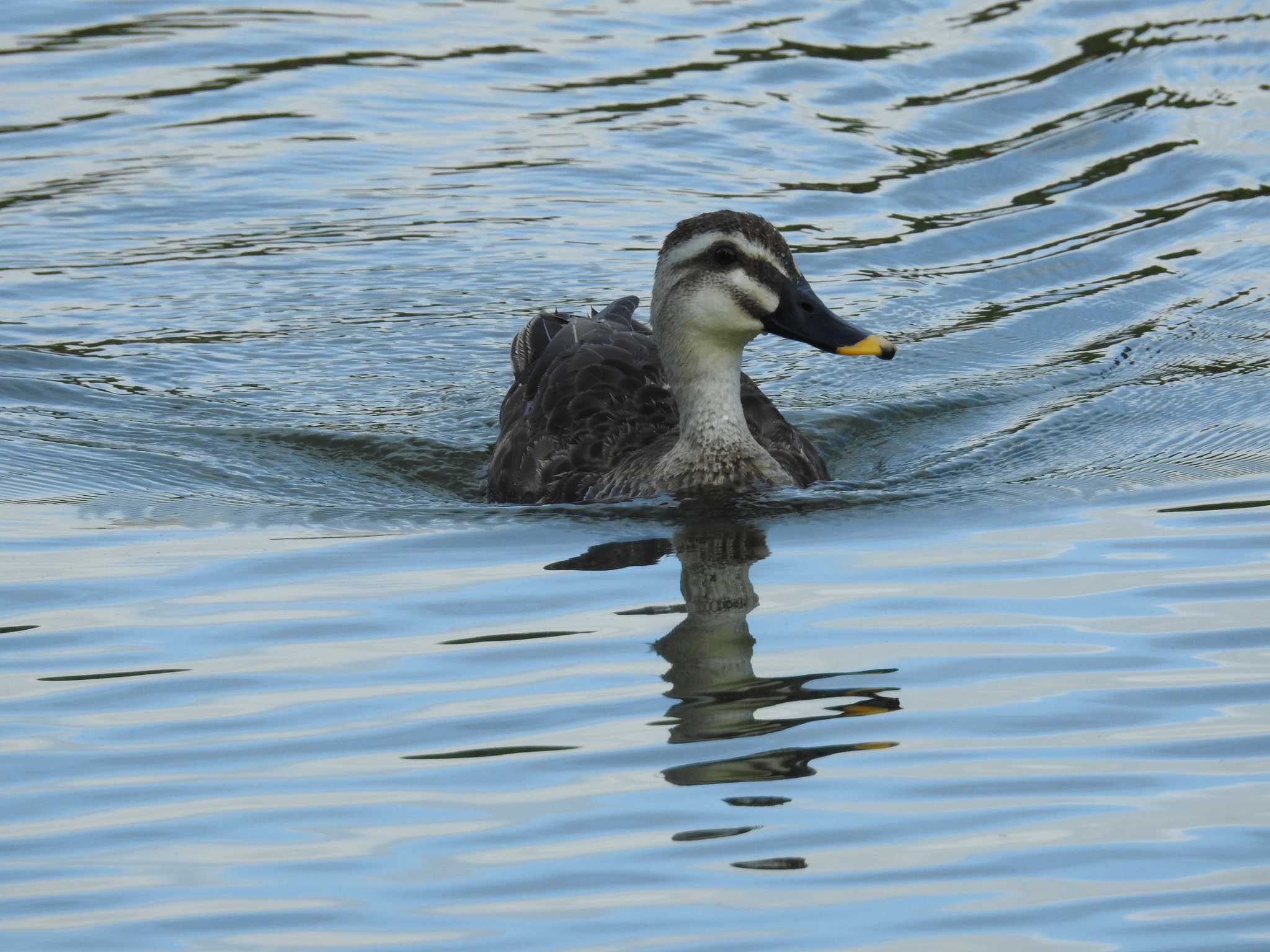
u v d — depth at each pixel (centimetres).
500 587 1144
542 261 1853
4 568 1188
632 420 1424
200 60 2327
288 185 2014
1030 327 1708
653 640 1041
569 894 756
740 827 812
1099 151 2048
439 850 797
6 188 1994
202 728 930
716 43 2364
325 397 1608
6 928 739
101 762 892
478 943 718
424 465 1478
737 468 1354
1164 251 1834
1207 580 1110
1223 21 2356
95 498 1359
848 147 2077
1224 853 774
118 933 733
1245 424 1448
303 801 846
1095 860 773
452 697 962
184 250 1889
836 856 785
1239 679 958
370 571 1180
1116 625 1042
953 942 709
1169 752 875
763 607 1096
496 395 1620
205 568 1190
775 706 945
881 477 1412
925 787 847
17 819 835
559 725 926
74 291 1802
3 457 1438
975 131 2111
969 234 1894
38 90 2230
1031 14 2422
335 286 1819
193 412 1561
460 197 1984
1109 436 1459
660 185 2002
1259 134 2048
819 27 2405
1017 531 1238
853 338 1316
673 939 716
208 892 764
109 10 2470
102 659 1023
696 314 1341
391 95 2223
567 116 2166
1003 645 1018
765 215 1928
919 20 2423
